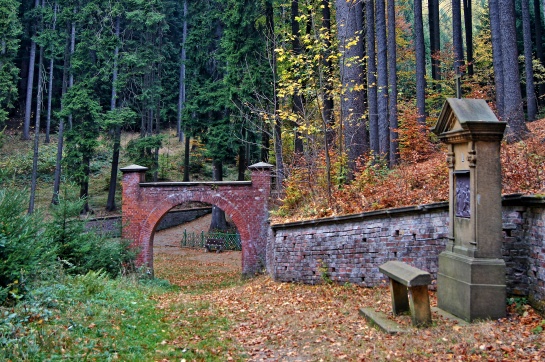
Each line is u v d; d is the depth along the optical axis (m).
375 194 12.21
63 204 12.47
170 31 46.97
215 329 7.49
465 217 6.77
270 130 22.34
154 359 5.75
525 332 5.54
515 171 9.73
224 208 18.77
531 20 28.56
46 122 41.75
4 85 28.38
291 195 15.56
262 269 18.39
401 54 28.61
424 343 5.57
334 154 15.10
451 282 6.86
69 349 5.58
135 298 9.64
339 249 10.64
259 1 22.44
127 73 29.69
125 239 16.98
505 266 6.44
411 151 16.42
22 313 6.35
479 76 25.19
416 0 20.72
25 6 37.75
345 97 14.95
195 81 26.81
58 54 31.19
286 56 13.55
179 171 39.06
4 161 33.34
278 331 7.17
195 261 24.44
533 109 20.73
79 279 9.28
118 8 29.67
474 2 41.91
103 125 27.89
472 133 6.38
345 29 14.93
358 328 6.83
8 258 7.10
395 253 9.26
